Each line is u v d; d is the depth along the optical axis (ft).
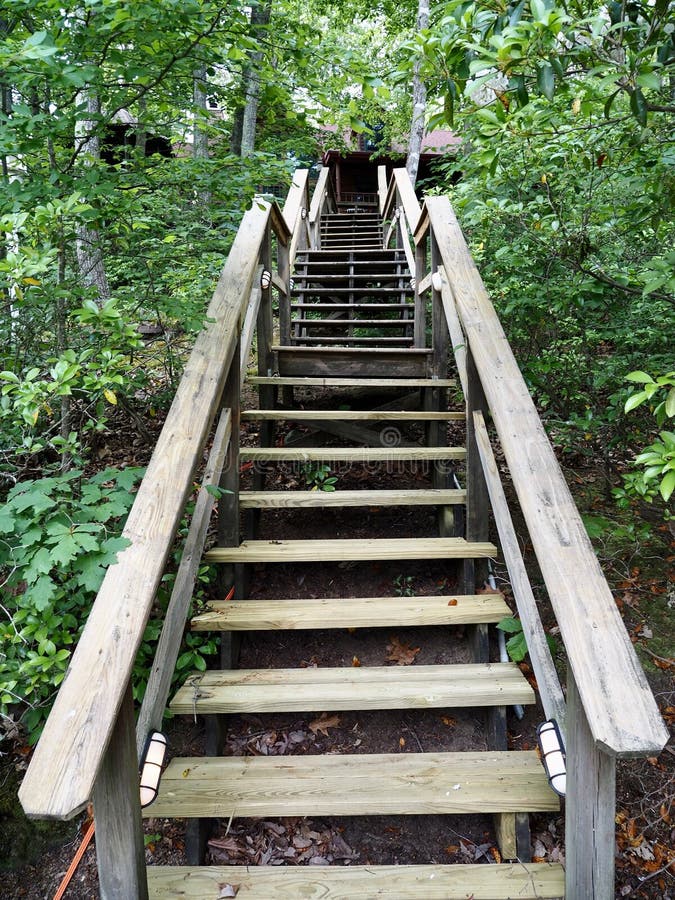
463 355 7.99
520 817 4.88
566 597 3.53
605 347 9.48
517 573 5.28
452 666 5.98
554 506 4.20
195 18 5.49
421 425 11.87
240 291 7.52
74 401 8.02
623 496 6.65
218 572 7.37
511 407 5.30
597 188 7.13
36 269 4.80
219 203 8.60
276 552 6.88
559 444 9.32
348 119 6.84
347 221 24.91
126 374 8.33
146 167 7.22
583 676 3.11
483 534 7.18
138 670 5.66
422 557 6.86
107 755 3.25
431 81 4.73
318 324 14.05
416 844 5.16
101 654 3.33
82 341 6.92
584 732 3.36
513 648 6.00
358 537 8.99
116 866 3.39
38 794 2.65
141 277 8.91
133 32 5.42
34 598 4.25
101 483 5.38
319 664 6.86
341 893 4.31
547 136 6.81
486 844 5.10
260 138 18.99
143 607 3.65
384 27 29.09
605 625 3.35
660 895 4.78
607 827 3.38
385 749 5.97
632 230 6.90
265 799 4.81
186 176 7.33
